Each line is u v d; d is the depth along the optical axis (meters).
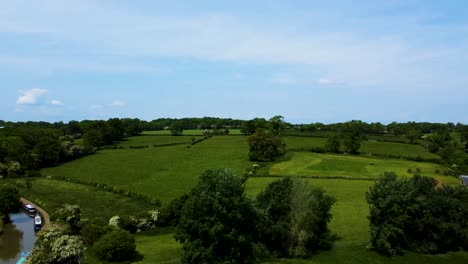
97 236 62.41
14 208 85.19
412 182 64.12
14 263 60.88
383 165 124.50
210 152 154.00
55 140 144.50
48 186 111.19
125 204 92.56
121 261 55.19
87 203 93.19
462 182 101.94
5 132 154.38
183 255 51.91
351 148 146.50
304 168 119.69
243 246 53.88
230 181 56.00
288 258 58.09
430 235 61.47
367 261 57.44
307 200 59.41
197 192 55.75
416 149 156.12
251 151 136.88
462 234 61.75
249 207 55.56
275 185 64.50
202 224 51.69
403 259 58.56
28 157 132.12
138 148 171.50
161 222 75.69
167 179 114.81
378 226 61.06
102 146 174.00
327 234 64.00
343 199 88.19
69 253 51.28
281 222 59.06
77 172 127.94
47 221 82.00
